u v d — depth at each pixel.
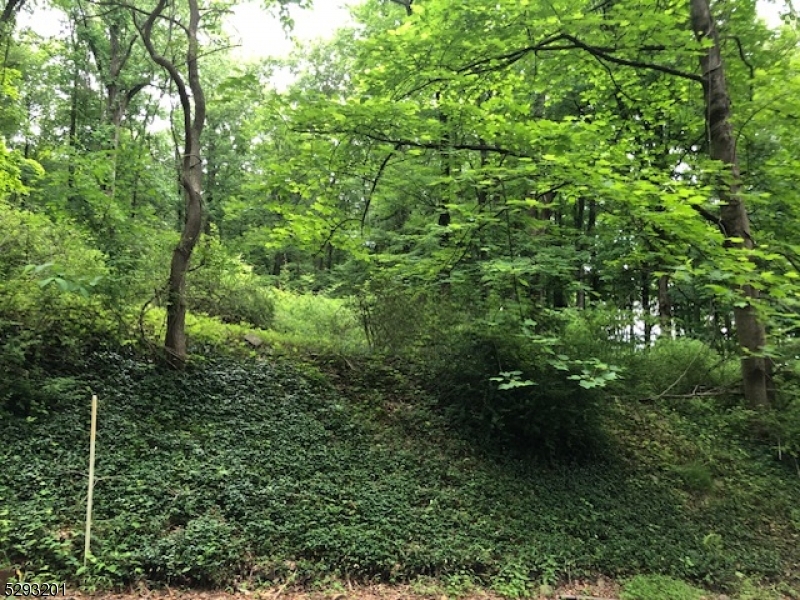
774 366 10.74
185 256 9.20
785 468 9.97
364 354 11.09
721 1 10.89
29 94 21.42
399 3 15.47
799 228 10.51
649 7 9.45
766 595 6.74
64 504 5.89
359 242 10.05
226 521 6.20
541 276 9.50
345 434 8.67
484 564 6.47
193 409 8.28
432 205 11.48
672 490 9.04
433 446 8.86
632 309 12.32
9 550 5.17
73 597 4.88
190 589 5.32
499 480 8.30
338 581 5.80
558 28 9.25
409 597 5.75
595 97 13.05
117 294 8.45
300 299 16.11
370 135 9.02
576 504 8.11
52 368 8.04
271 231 9.78
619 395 10.22
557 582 6.50
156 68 19.80
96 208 9.11
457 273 9.59
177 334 9.12
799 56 10.54
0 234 7.98
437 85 10.05
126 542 5.56
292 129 8.75
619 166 8.35
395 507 7.16
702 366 12.23
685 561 7.24
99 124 18.58
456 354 9.62
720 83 10.38
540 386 8.77
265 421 8.45
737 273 7.67
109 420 7.43
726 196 9.82
